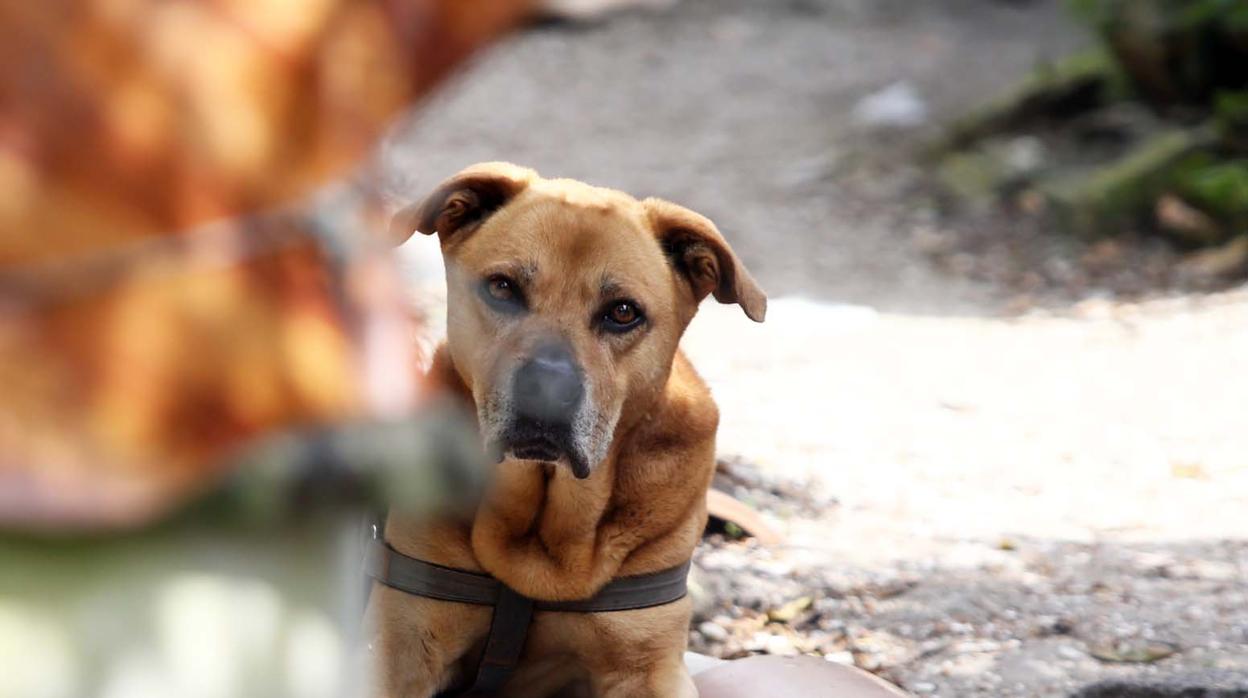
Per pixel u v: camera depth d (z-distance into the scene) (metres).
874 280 18.11
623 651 5.92
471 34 1.65
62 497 1.46
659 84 25.59
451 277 5.85
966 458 11.16
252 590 1.60
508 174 5.98
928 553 8.80
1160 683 6.64
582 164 22.20
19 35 1.48
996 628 7.52
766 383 13.38
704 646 7.42
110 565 1.52
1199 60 20.48
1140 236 18.91
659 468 5.87
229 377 1.53
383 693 5.71
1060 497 10.20
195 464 1.52
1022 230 19.45
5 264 1.47
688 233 6.08
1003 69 24.94
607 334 5.69
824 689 6.07
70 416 1.47
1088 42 25.31
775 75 25.67
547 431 5.37
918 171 21.41
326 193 1.62
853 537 9.11
